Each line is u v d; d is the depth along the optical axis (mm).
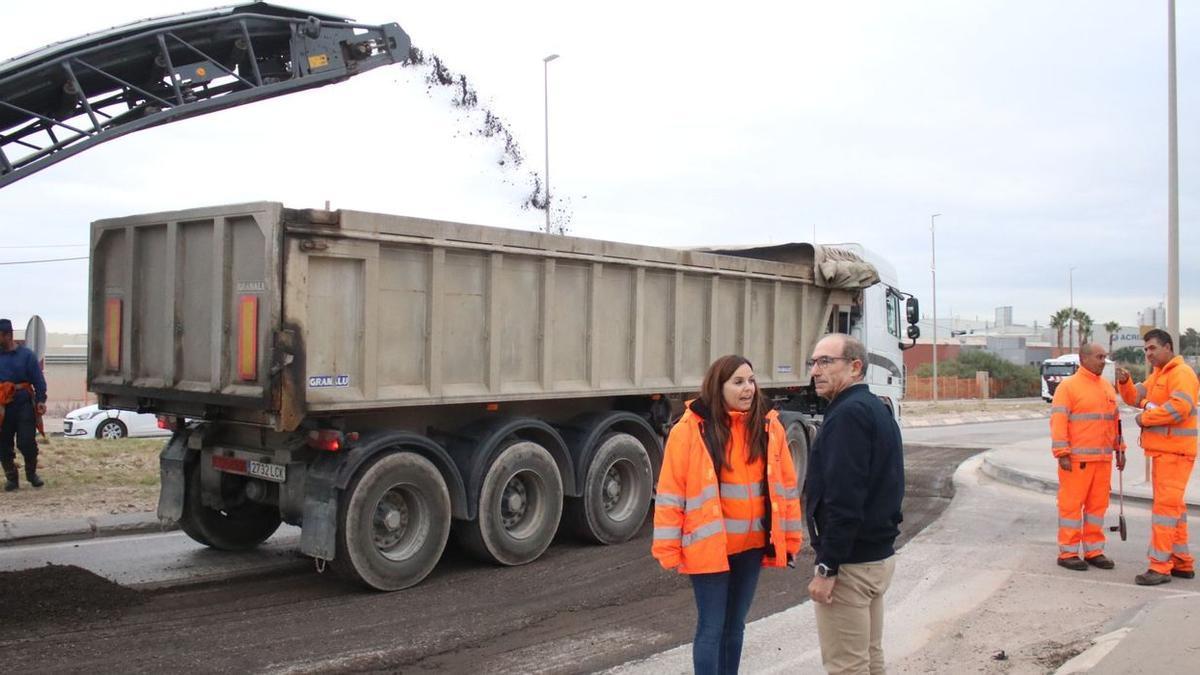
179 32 9664
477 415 8477
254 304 6785
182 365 7594
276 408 6648
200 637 6051
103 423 22156
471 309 7938
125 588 7082
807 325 12156
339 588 7406
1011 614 6715
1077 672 4941
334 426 7184
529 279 8422
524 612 6805
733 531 4441
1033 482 13617
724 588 4461
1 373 10734
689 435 4449
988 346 102875
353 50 10766
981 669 5488
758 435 4516
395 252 7355
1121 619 6168
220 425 8133
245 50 10258
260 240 6805
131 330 8047
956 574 8031
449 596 7242
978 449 19938
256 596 7121
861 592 4105
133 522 9391
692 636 6258
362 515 7109
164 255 7836
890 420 4156
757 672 5535
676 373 9914
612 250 9078
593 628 6430
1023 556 8781
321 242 6816
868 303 13594
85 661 5516
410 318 7480
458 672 5496
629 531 9344
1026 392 66500
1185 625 5707
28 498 10336
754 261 10961
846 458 3984
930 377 61156
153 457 13695
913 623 6543
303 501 7301
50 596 6668
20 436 10859
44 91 9102
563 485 8820
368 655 5762
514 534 8328
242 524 8695
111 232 8320
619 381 9336
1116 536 9766
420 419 8031
